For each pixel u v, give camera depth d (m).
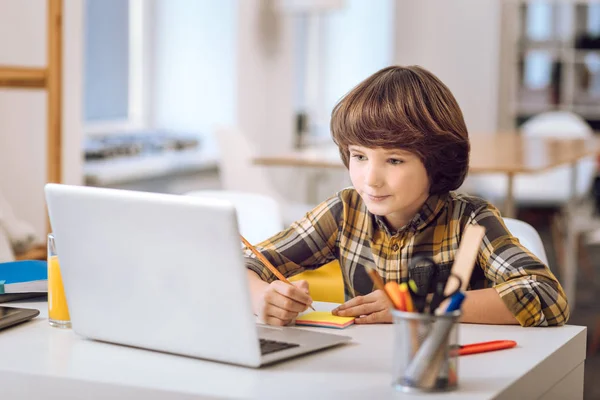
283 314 1.53
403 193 1.58
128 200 1.32
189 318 1.32
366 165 1.59
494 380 1.24
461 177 1.68
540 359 1.35
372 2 7.94
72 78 4.06
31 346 1.43
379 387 1.20
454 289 1.21
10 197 3.76
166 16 5.82
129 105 5.70
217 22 5.78
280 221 2.56
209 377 1.25
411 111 1.56
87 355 1.37
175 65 5.85
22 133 3.80
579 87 8.53
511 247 1.67
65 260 1.44
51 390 1.27
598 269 5.99
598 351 4.05
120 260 1.37
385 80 1.59
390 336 1.49
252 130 6.06
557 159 4.21
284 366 1.30
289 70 6.50
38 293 1.79
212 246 1.26
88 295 1.43
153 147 5.27
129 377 1.25
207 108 5.84
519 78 8.63
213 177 5.60
